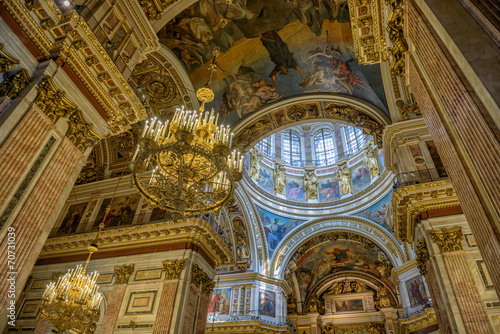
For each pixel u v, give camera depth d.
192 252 12.56
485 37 3.99
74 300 9.95
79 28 7.24
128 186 15.45
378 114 14.32
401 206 11.38
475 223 4.67
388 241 23.16
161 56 13.02
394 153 13.62
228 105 15.57
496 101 3.51
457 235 10.01
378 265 27.22
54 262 14.23
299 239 25.61
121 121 8.77
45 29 7.18
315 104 16.47
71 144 7.60
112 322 11.74
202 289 12.98
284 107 16.52
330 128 30.88
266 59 14.61
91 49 7.52
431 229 10.41
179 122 8.62
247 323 21.53
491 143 3.70
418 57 6.30
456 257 9.72
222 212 23.95
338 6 12.33
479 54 3.94
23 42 6.95
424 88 5.98
